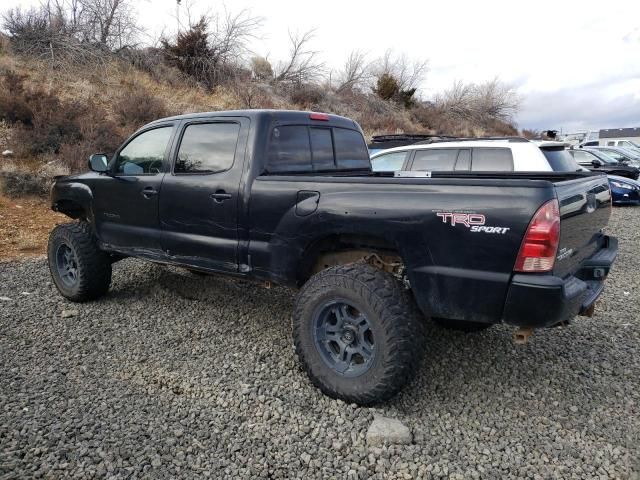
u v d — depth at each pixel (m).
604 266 3.50
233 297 5.34
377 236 3.20
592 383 3.61
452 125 31.03
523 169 6.71
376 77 31.33
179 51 19.11
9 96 11.90
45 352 3.98
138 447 2.78
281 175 3.81
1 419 3.00
